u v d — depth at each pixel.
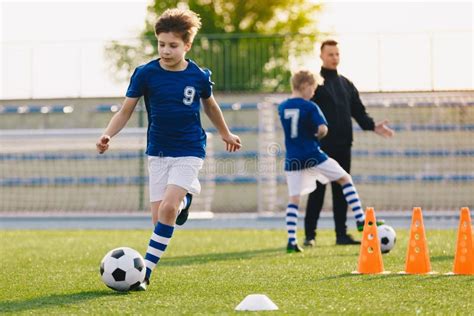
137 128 26.23
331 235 15.93
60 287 8.37
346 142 13.21
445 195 26.20
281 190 25.78
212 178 25.33
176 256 12.06
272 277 8.98
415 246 9.12
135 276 7.77
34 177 27.97
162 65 8.13
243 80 27.38
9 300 7.46
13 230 19.08
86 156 27.80
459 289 7.80
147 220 22.12
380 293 7.59
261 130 23.42
